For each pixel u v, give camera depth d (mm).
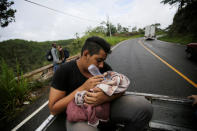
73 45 17094
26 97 3287
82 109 836
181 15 23547
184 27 22859
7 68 3225
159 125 1310
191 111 1274
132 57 8195
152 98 1460
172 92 3057
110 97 787
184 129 1249
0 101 2648
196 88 3188
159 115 1366
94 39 870
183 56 7395
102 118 850
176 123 1301
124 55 9258
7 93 2836
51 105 930
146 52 10031
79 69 1023
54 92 958
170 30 27906
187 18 21734
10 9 11969
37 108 2770
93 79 786
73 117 837
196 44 6066
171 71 4676
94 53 854
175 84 3492
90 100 772
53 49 4883
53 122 1222
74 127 859
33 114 2535
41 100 3172
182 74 4266
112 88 772
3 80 3002
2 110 2588
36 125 2186
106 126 1068
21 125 2219
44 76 4727
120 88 817
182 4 22406
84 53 908
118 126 1104
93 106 808
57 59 4957
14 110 2750
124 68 5578
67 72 1002
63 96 990
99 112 817
